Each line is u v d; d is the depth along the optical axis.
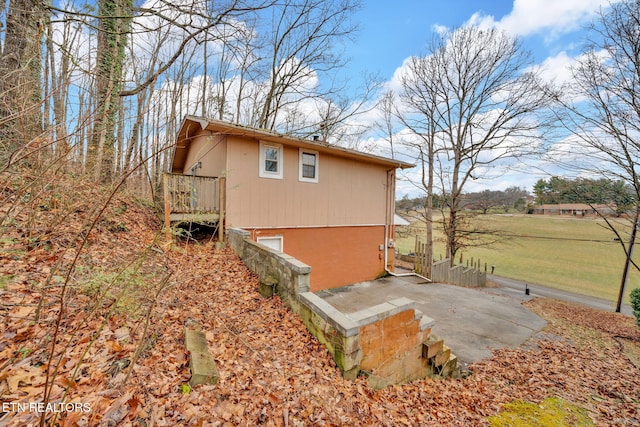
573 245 21.33
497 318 7.28
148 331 2.74
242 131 7.02
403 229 19.11
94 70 4.43
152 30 5.48
